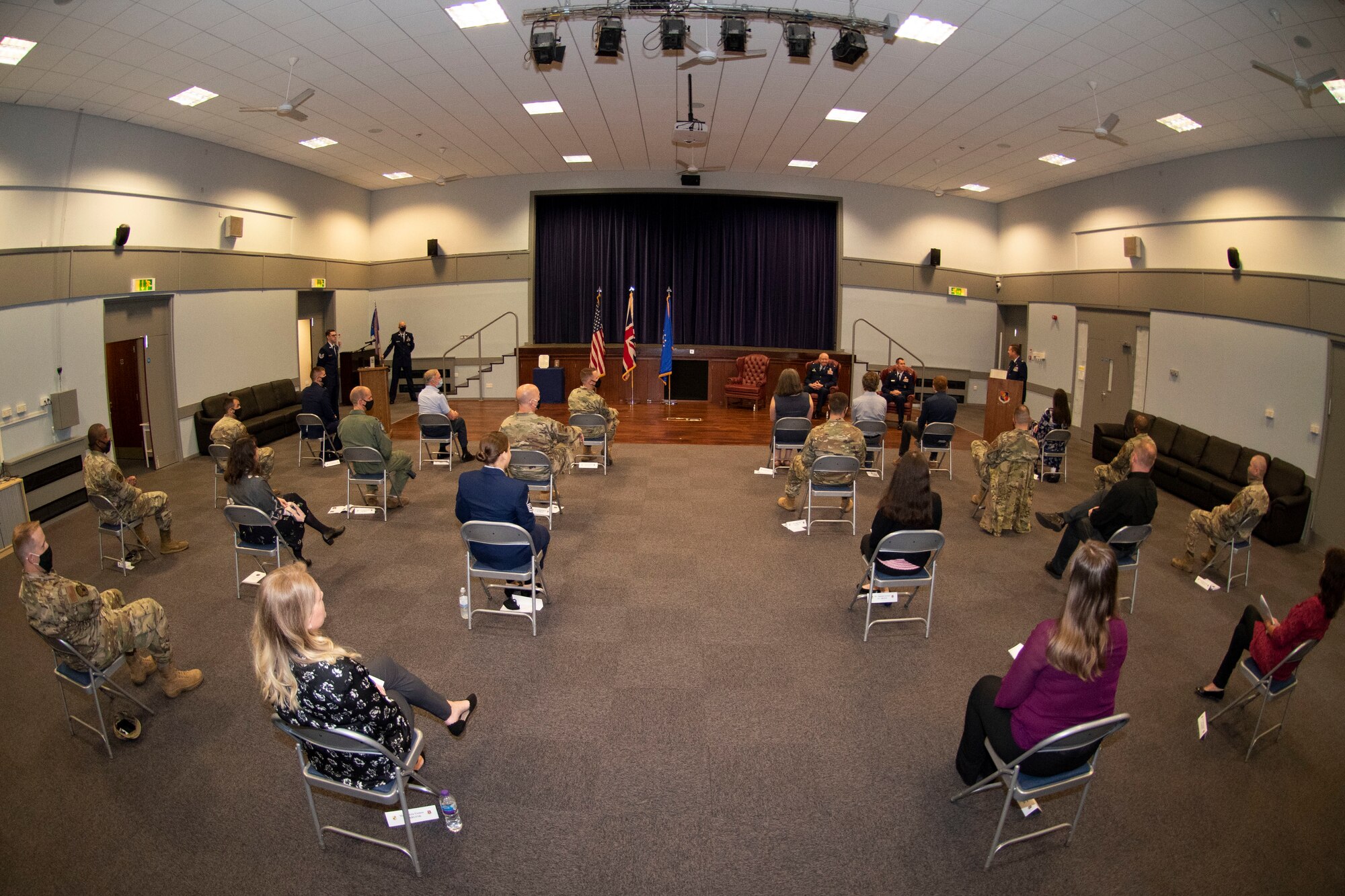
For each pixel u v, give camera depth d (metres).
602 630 4.78
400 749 2.86
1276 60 6.02
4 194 7.36
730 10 6.18
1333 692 4.35
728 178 14.77
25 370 7.39
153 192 9.39
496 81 8.19
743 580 5.60
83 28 6.00
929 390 15.69
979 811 3.23
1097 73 6.97
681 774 3.43
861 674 4.31
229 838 3.05
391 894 2.78
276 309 12.23
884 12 6.09
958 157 11.43
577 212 15.38
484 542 4.49
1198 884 2.89
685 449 10.03
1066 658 2.76
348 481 7.07
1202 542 6.58
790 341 15.81
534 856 2.95
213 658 4.44
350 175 13.77
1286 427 7.87
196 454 10.23
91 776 3.41
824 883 2.83
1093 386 12.12
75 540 6.63
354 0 5.86
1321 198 7.73
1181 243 9.92
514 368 15.45
